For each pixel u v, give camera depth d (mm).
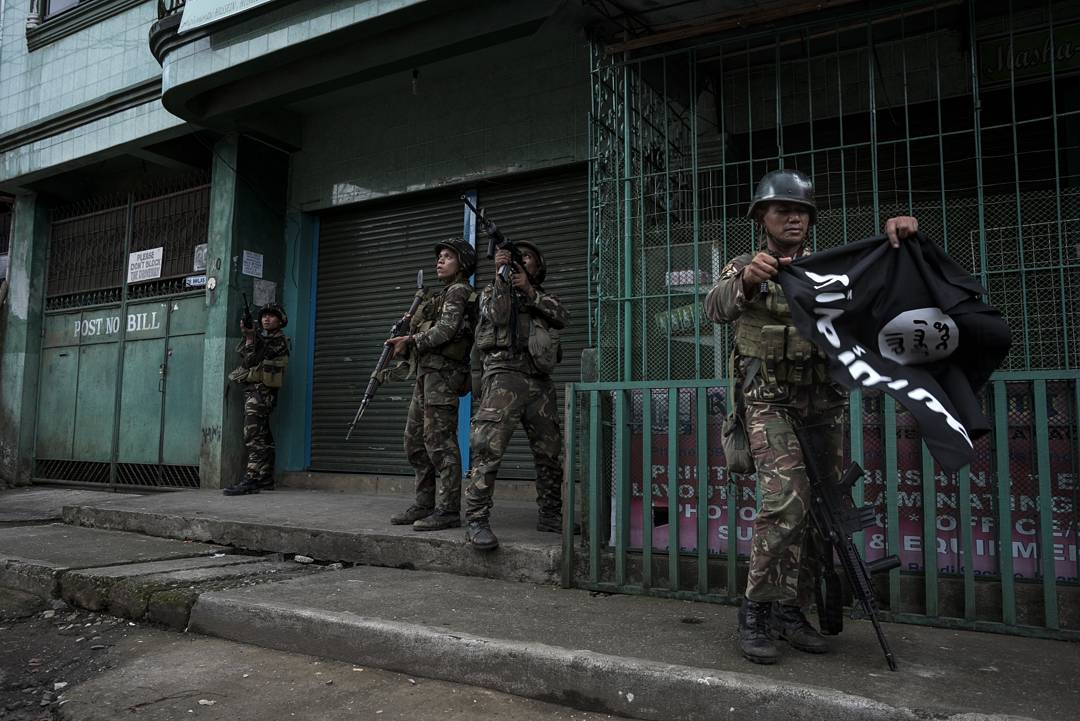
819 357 2525
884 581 3223
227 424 7273
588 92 6102
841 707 2193
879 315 2391
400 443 6922
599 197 4133
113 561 4438
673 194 4480
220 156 7539
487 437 4020
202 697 2664
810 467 2557
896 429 3262
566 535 3758
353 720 2439
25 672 3039
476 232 6660
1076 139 4344
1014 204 3678
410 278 7066
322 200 7508
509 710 2518
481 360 4250
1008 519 2984
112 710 2572
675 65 4609
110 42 8305
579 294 6125
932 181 4648
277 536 4738
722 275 2688
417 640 2857
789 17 3975
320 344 7555
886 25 4441
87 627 3639
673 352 3811
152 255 8414
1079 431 2943
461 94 6719
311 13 5848
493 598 3498
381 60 5969
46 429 9164
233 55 6254
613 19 4117
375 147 7203
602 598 3545
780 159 3928
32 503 7492
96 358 8773
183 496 6508
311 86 6383
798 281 2391
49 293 9469
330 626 3064
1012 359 3570
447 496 4484
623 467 3684
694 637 2863
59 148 8383
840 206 4785
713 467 3572
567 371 6113
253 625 3277
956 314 2385
